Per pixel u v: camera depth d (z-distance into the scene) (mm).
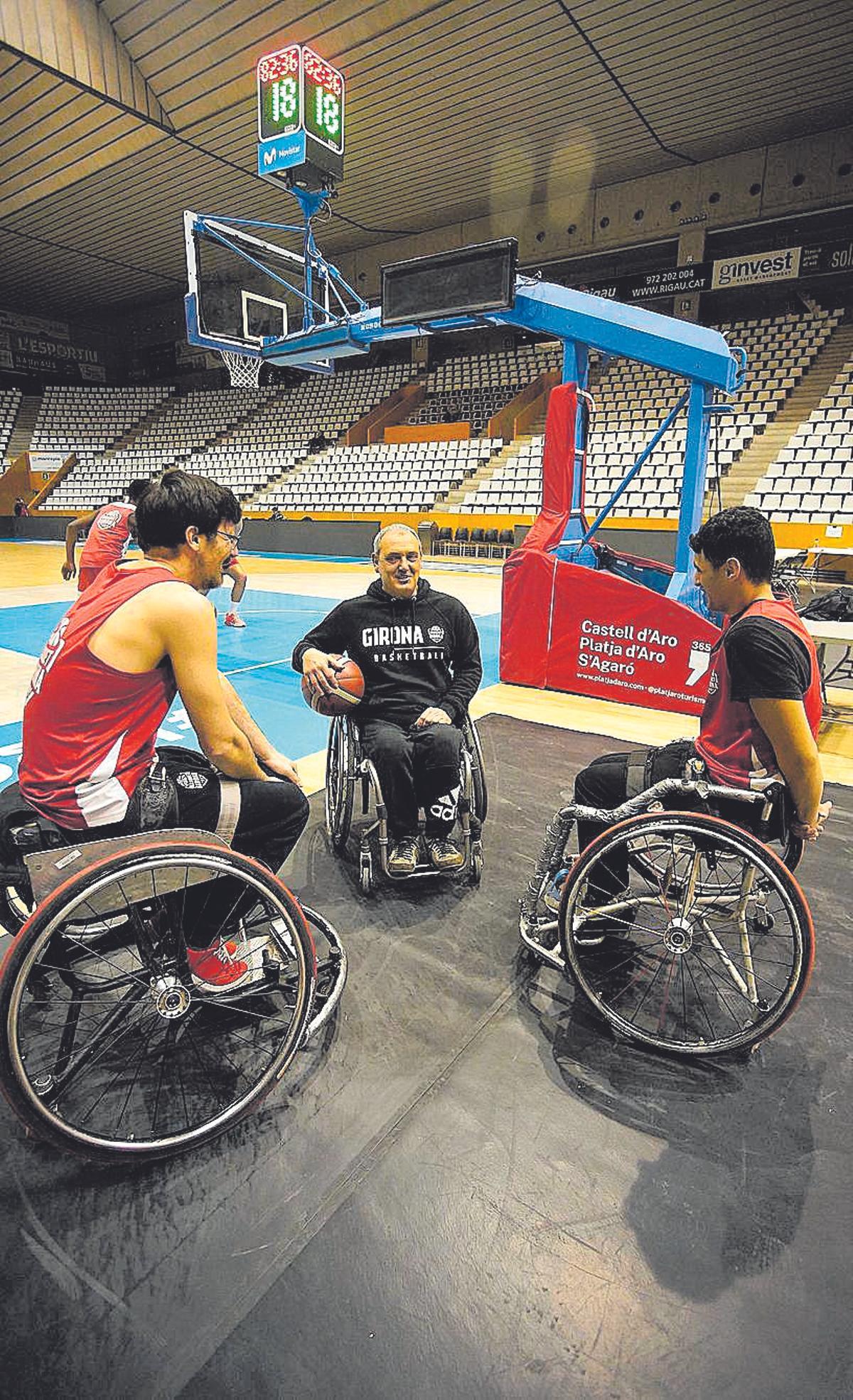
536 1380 1102
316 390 21906
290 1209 1368
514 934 2223
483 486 14914
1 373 24359
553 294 4418
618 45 10656
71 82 11789
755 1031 1672
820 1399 1076
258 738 1814
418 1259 1279
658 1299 1216
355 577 11695
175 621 1445
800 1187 1417
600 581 4469
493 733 4016
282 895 1497
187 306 6293
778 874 1562
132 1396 1079
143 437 23797
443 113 12547
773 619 1596
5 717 4316
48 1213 1358
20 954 1283
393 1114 1579
